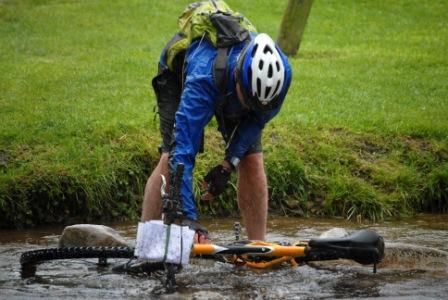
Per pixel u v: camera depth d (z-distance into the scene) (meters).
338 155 12.68
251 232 8.79
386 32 23.80
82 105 14.43
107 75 17.09
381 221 11.61
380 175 12.37
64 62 18.50
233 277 8.00
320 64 18.97
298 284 7.80
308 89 16.33
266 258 8.08
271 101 7.39
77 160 11.62
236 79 7.43
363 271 8.32
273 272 8.20
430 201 12.21
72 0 26.50
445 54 20.39
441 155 13.04
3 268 8.50
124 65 18.14
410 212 12.05
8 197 10.84
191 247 7.27
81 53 19.69
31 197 11.02
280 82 7.37
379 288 7.69
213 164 11.99
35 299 7.26
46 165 11.39
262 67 7.28
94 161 11.60
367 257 7.65
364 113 14.48
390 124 13.80
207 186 7.87
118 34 22.08
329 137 13.10
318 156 12.55
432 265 8.57
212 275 8.05
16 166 11.48
